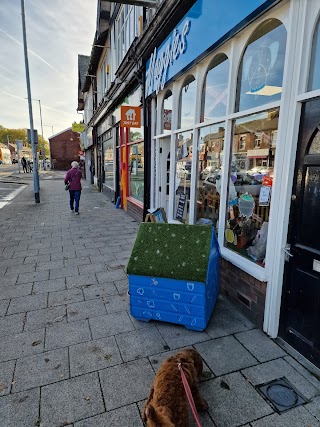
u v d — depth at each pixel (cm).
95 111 1411
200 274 268
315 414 193
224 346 261
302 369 234
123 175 938
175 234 298
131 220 793
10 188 1714
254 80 310
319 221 225
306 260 238
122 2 450
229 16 307
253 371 231
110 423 187
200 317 277
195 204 443
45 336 275
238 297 323
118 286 383
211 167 402
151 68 566
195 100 423
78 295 357
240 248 339
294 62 239
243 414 194
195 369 197
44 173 3600
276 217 262
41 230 682
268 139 296
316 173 226
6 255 502
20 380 221
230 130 344
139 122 676
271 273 270
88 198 1264
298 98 236
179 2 400
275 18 264
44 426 185
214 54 364
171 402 163
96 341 268
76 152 4709
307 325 241
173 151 512
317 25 226
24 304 334
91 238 612
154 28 494
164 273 278
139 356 248
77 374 228
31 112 1074
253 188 319
